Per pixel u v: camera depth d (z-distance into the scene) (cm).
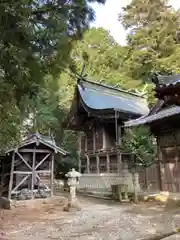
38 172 995
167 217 701
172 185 1033
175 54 1917
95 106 1516
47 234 551
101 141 1541
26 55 393
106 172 1417
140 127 1096
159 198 1028
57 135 1828
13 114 468
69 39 502
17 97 435
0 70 372
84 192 1425
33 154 992
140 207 909
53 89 625
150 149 1082
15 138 571
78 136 1848
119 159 1293
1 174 1055
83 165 1667
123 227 596
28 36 377
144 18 2273
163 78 469
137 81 2133
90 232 557
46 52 443
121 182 1265
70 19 489
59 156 1711
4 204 916
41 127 1591
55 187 1653
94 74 2433
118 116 1363
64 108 2014
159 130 1115
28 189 982
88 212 825
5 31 353
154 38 2072
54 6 456
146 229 570
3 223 672
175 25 2019
